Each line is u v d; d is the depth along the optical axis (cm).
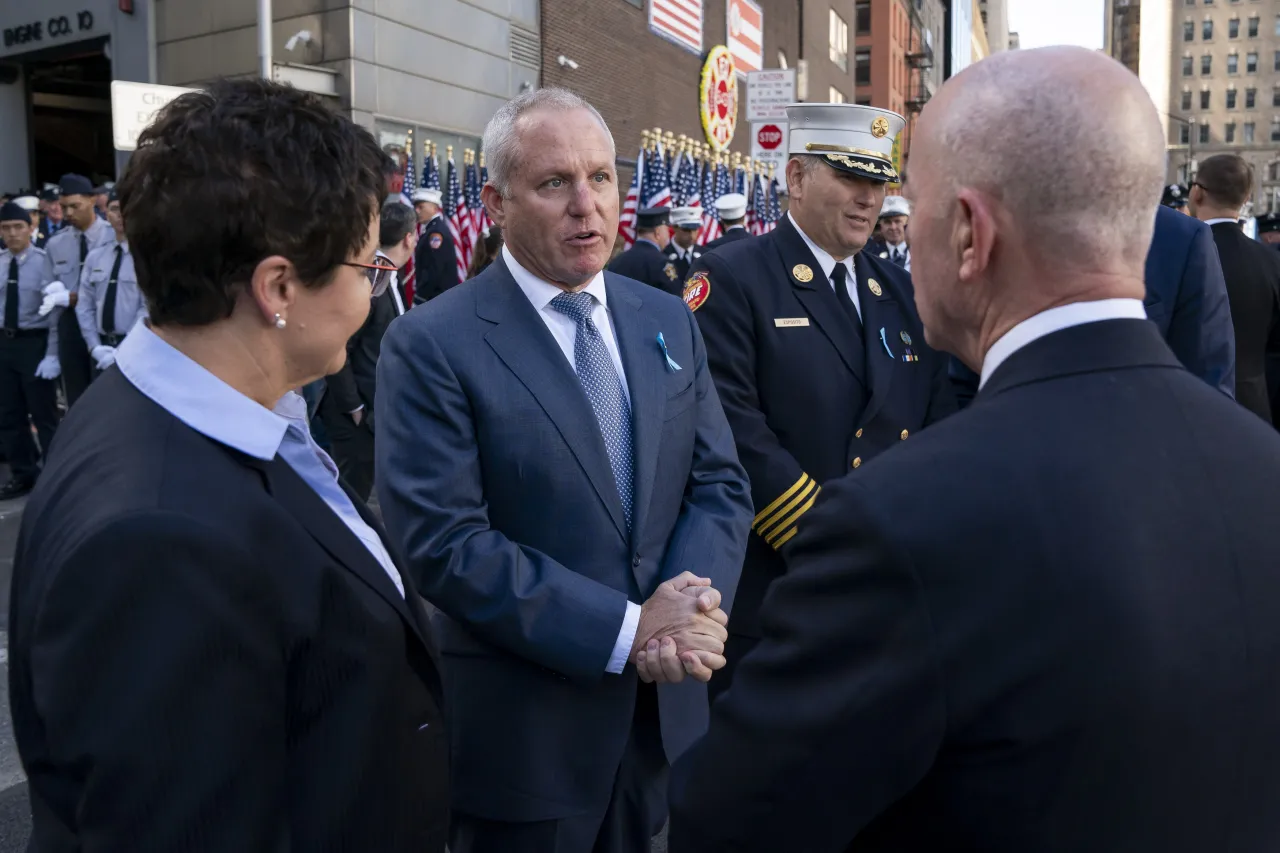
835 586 96
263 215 107
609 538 198
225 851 94
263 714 100
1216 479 97
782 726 98
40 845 103
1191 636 91
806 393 264
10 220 671
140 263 110
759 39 2436
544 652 183
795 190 273
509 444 193
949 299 108
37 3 1310
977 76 104
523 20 1411
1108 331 101
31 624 99
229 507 104
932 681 91
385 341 202
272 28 1136
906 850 102
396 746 118
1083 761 90
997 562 91
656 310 221
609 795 195
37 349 687
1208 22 10156
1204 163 415
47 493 105
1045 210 99
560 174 197
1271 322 424
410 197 971
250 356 114
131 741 90
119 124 687
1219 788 93
